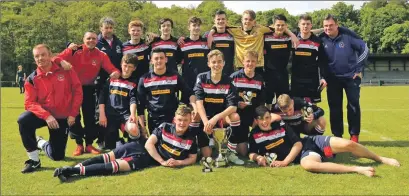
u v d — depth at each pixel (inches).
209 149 223.5
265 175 191.0
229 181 181.0
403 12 2544.3
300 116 243.1
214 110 227.3
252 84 238.1
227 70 284.2
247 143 238.5
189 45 282.0
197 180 182.7
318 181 180.7
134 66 242.7
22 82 1011.3
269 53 279.0
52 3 2600.9
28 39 2112.5
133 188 171.9
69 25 2306.8
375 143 273.0
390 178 184.1
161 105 230.2
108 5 2593.5
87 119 257.3
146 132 234.4
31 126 211.8
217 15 281.1
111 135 251.8
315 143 217.2
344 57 263.4
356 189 168.6
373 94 884.0
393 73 2117.4
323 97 818.8
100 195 164.4
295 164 213.2
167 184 176.7
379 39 2573.8
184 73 285.7
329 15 263.0
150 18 2516.0
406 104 594.9
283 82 281.9
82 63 253.8
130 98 238.5
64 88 223.5
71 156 246.8
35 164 210.5
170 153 209.5
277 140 217.0
